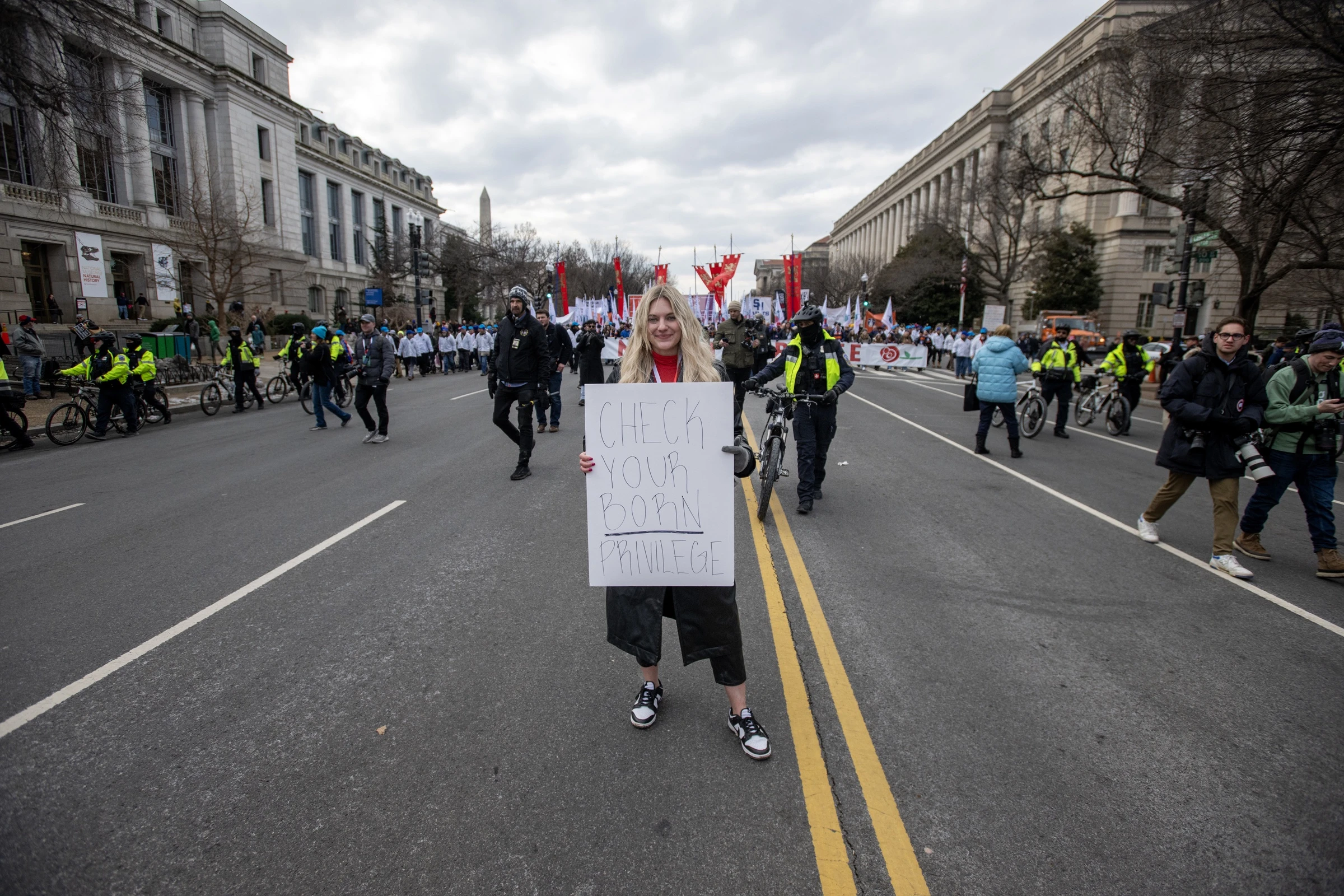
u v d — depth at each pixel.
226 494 7.38
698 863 2.32
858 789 2.70
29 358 15.96
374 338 10.23
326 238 58.12
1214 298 34.69
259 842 2.41
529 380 7.87
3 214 28.91
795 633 4.07
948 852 2.39
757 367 12.30
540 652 3.79
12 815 2.54
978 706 3.31
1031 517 6.71
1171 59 13.62
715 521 2.80
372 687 3.43
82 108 13.18
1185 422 5.38
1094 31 40.78
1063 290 44.25
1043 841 2.44
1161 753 2.96
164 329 30.34
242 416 14.65
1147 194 18.34
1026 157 22.53
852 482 8.20
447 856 2.35
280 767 2.81
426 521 6.34
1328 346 4.97
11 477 8.44
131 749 2.93
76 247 32.19
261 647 3.86
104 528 6.14
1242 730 3.13
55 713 3.20
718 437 2.76
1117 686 3.51
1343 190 12.07
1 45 11.56
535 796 2.65
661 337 2.87
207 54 42.09
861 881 2.26
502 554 5.42
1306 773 2.83
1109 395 12.98
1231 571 5.15
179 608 4.38
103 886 2.22
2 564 5.22
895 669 3.67
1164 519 6.66
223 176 42.09
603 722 3.13
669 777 2.76
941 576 5.05
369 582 4.83
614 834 2.45
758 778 2.76
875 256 72.12
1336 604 4.64
